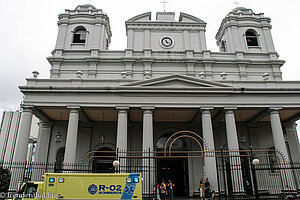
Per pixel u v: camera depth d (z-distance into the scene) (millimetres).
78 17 26797
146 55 24594
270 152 22766
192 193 21188
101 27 26469
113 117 21766
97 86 18469
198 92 18344
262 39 26859
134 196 11000
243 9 29188
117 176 11234
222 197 16484
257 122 23578
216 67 24547
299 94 18953
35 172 20344
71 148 17016
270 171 21938
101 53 25062
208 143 17234
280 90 18734
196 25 26453
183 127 23188
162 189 15828
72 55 24938
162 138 23297
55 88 18172
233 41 26266
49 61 24297
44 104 18016
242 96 18656
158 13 28016
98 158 22016
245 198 15797
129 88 18219
